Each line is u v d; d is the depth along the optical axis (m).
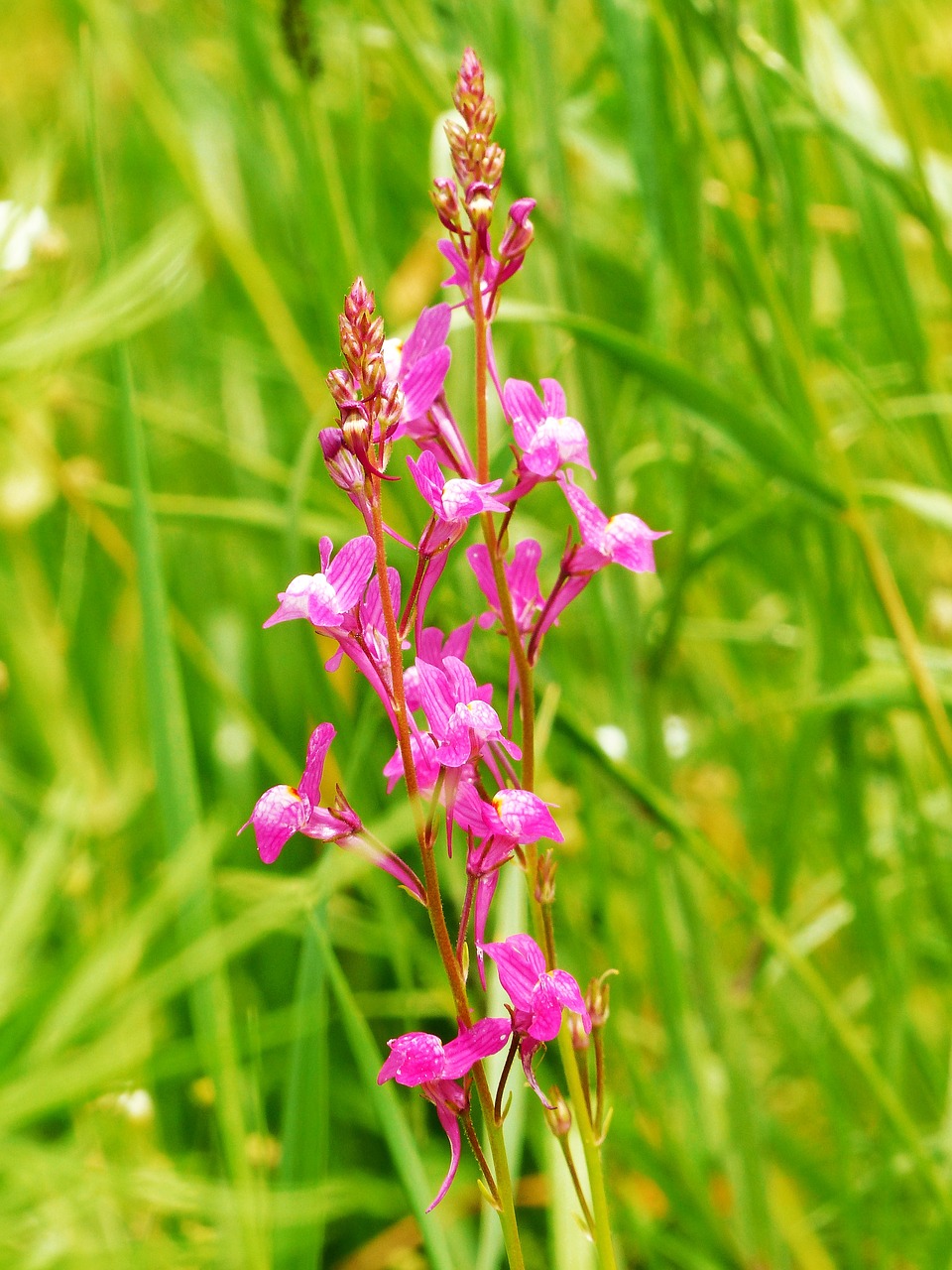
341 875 0.43
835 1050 0.67
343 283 0.53
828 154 0.61
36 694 0.62
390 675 0.36
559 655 0.59
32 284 0.44
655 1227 0.56
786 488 0.49
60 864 0.41
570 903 0.61
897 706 0.53
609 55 0.62
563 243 0.56
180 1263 0.39
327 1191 0.39
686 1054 0.56
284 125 0.57
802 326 0.55
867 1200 0.61
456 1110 0.36
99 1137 0.40
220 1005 0.39
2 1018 0.37
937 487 0.57
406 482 0.49
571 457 0.36
